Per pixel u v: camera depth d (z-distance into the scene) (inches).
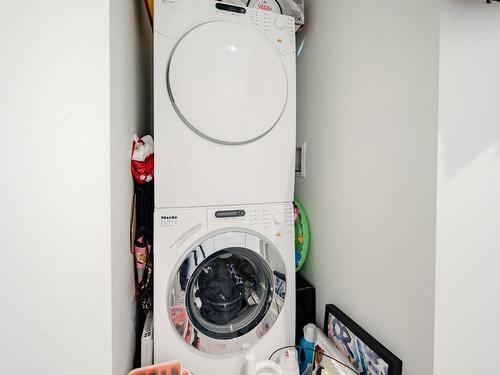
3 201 22.1
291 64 43.9
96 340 24.2
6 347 22.8
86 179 23.5
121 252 29.5
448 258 25.9
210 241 38.8
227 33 38.6
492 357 28.3
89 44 22.9
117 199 27.3
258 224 42.2
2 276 22.4
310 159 49.6
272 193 43.3
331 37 42.4
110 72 24.0
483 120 26.7
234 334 40.3
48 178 22.8
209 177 39.2
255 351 41.5
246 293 45.1
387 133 31.3
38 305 23.1
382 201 32.4
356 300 37.6
